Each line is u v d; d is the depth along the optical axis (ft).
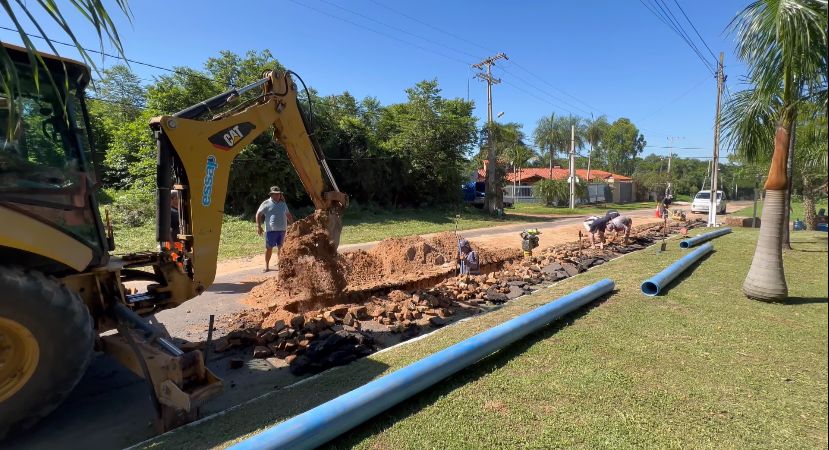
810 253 36.94
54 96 11.70
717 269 29.53
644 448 9.53
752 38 20.95
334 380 13.33
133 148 63.16
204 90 60.59
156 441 10.24
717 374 13.26
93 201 12.30
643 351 14.99
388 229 62.44
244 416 11.32
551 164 158.92
